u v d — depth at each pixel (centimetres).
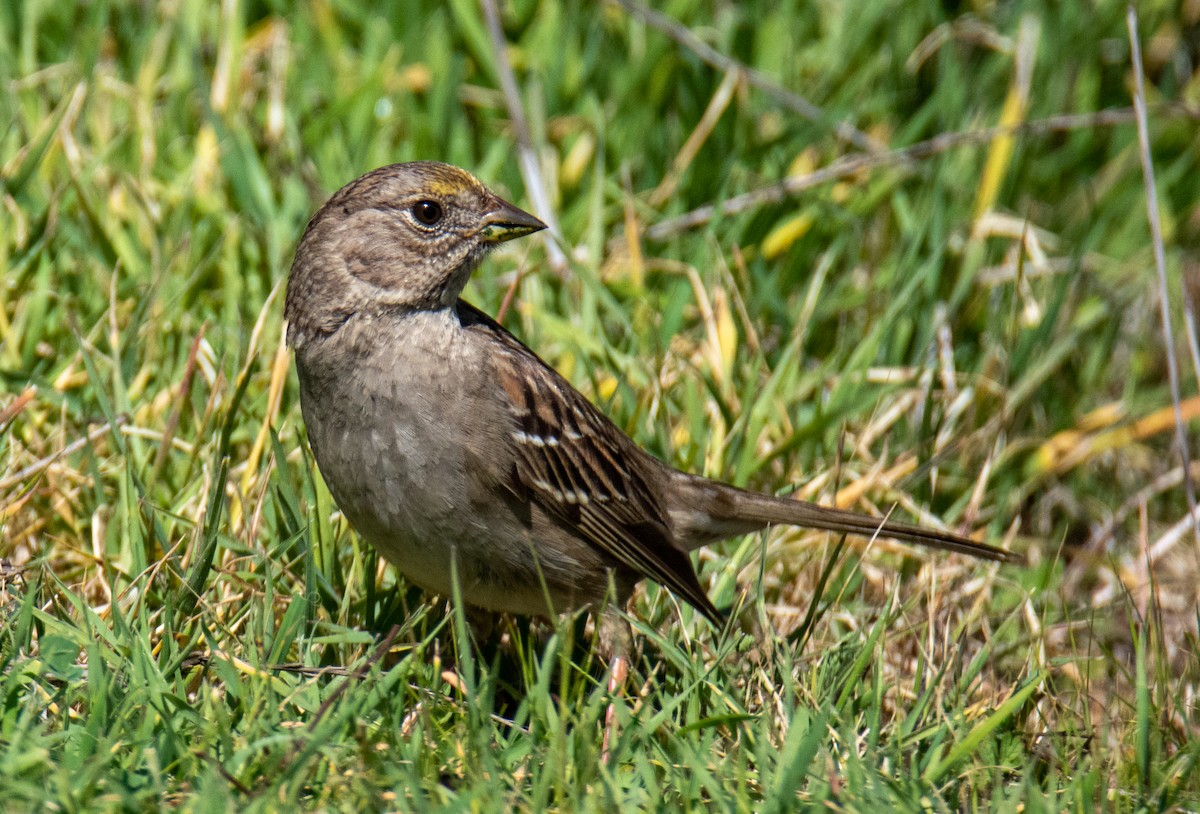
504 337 850
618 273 1146
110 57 1298
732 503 912
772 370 1099
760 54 1373
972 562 990
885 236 1262
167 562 795
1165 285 982
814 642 884
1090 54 1438
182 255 1070
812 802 649
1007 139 1289
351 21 1368
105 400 849
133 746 637
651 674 766
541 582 799
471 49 1313
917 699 782
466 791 634
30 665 673
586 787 649
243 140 1164
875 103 1359
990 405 1105
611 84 1338
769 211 1204
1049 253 1308
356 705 671
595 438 855
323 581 826
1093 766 715
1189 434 1214
